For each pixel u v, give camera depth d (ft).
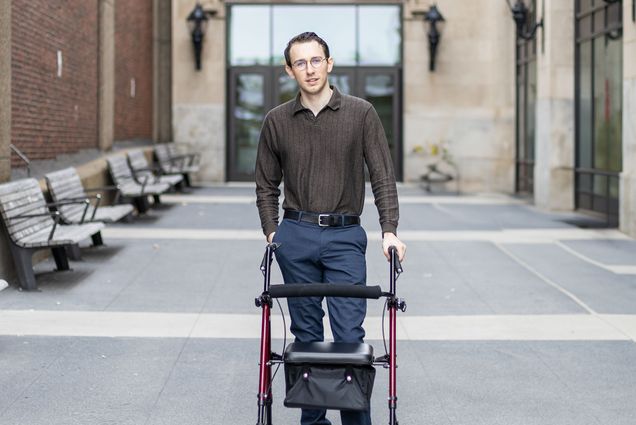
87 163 49.21
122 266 34.53
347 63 79.61
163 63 80.28
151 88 77.30
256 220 50.11
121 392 18.65
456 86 77.46
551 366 20.88
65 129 47.80
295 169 15.11
